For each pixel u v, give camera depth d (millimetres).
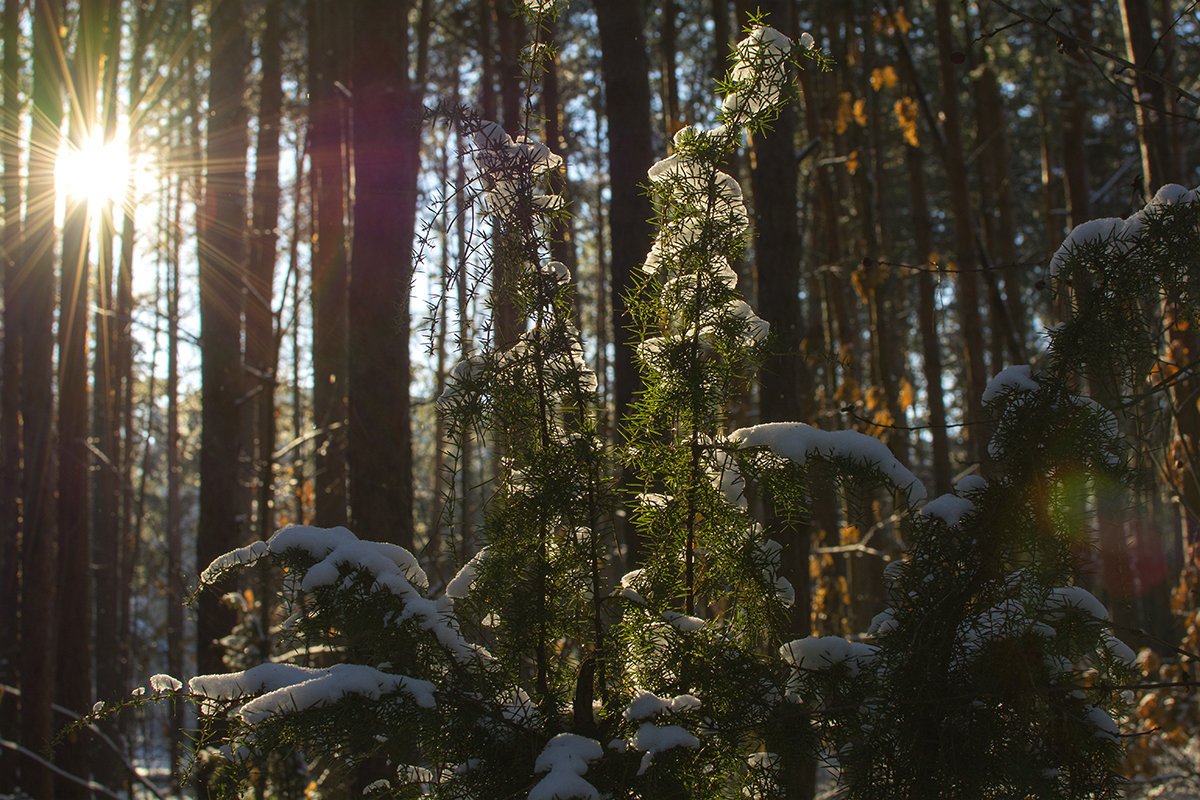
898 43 6988
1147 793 5742
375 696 1523
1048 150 10742
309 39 8875
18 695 8133
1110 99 9445
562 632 1794
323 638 1885
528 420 1771
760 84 1782
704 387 1756
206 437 7879
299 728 1488
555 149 5352
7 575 9492
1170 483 3395
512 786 1563
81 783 6344
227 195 8531
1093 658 1759
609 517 1795
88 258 8789
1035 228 15211
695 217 1799
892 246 10391
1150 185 4770
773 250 5113
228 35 9086
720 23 6586
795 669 1689
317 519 8469
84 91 8805
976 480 1720
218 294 8203
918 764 1573
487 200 1721
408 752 1688
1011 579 1648
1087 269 1707
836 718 1620
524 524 1702
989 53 9047
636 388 4070
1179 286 1702
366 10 4934
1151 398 2354
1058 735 1547
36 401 8562
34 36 8711
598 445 1759
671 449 1817
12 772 8203
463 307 1759
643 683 1737
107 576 12445
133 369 16312
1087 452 1616
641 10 4535
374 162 4840
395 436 4707
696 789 1608
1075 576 1637
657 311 1856
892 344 10859
